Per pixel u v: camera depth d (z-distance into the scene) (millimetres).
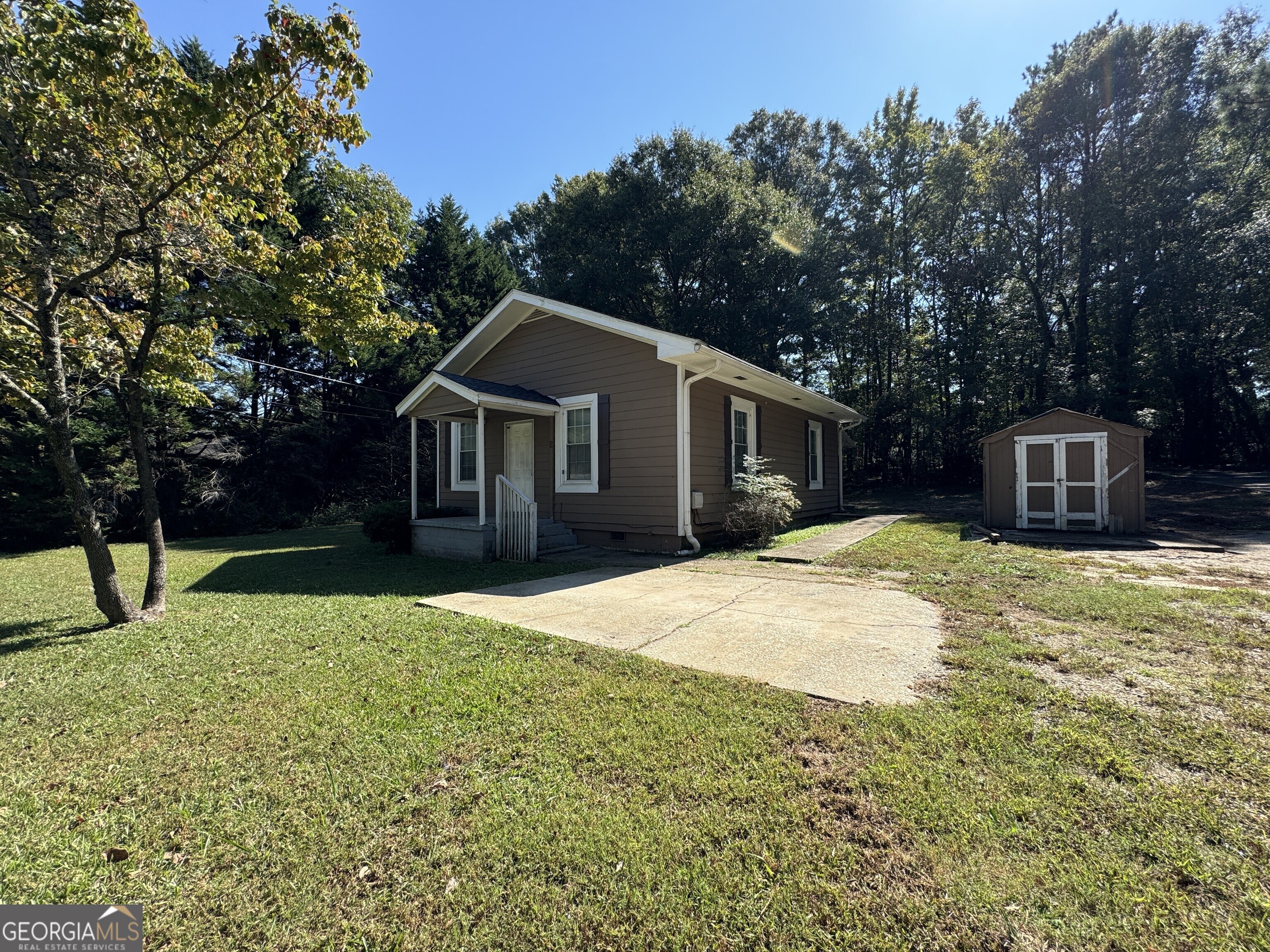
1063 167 20359
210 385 16984
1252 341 18344
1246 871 1736
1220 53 17984
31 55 3961
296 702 3182
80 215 5070
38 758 2623
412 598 5922
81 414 14062
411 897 1748
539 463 10547
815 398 12688
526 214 31125
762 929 1591
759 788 2229
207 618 5195
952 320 22531
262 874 1863
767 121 27656
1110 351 20000
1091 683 3203
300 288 5699
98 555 4996
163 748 2691
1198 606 4836
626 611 5133
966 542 9211
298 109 4680
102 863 1922
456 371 11758
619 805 2152
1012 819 2012
